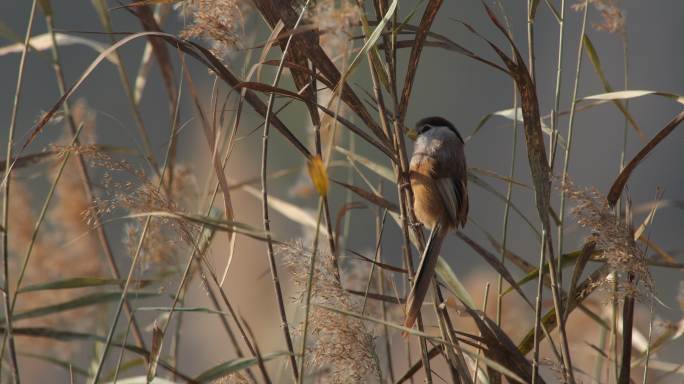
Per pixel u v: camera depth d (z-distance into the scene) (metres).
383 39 7.16
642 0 47.41
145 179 6.90
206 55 6.52
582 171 45.62
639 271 6.69
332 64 6.70
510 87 47.19
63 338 7.16
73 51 44.28
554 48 46.72
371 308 8.76
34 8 7.20
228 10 6.51
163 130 41.88
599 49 46.84
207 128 6.55
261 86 6.45
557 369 6.92
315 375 8.00
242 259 14.52
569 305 7.08
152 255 8.07
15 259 10.51
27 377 14.34
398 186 7.37
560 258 6.98
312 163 5.35
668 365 8.60
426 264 7.55
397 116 7.20
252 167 25.56
